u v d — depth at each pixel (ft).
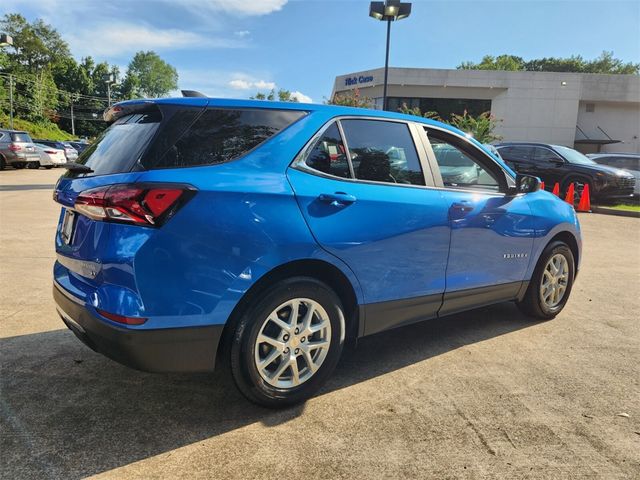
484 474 7.63
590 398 10.14
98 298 7.78
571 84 111.55
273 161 8.89
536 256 13.93
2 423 8.61
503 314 15.53
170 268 7.72
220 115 8.74
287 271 9.07
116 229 7.66
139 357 7.73
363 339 13.23
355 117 10.32
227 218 8.09
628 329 14.30
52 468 7.46
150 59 412.98
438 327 14.29
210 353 8.27
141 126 8.63
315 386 9.64
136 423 8.75
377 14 47.21
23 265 19.10
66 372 10.61
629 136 119.34
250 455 7.95
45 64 285.64
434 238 11.00
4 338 12.29
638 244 28.89
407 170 10.95
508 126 112.98
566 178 47.34
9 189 47.19
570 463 7.98
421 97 112.37
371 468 7.70
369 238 9.80
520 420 9.22
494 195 12.62
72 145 122.83
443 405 9.70
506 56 252.42
